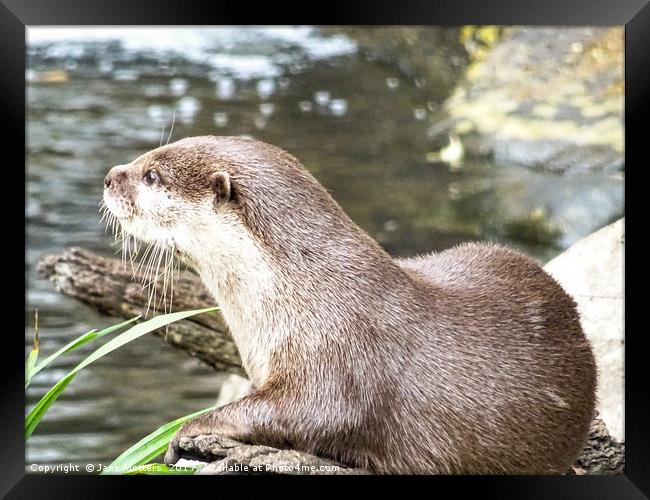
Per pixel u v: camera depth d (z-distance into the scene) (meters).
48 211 8.75
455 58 10.45
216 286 3.88
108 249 8.23
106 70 10.30
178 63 10.41
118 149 9.70
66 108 9.88
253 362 3.79
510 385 3.77
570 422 3.93
